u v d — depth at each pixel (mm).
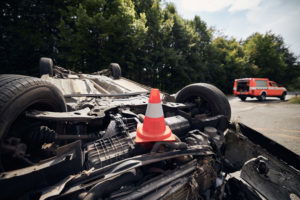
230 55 28422
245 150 2172
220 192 1935
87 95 2773
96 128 2107
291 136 5039
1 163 1288
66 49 12969
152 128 1696
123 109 2244
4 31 11391
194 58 21453
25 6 11859
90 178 1262
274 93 16484
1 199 1105
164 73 19953
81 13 10922
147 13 17172
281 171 1730
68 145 1343
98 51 12922
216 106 2725
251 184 1808
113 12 12602
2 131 1228
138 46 13836
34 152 1687
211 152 1781
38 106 1740
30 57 12477
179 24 20156
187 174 1615
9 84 1396
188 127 2361
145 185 1367
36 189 1200
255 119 7465
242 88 16031
